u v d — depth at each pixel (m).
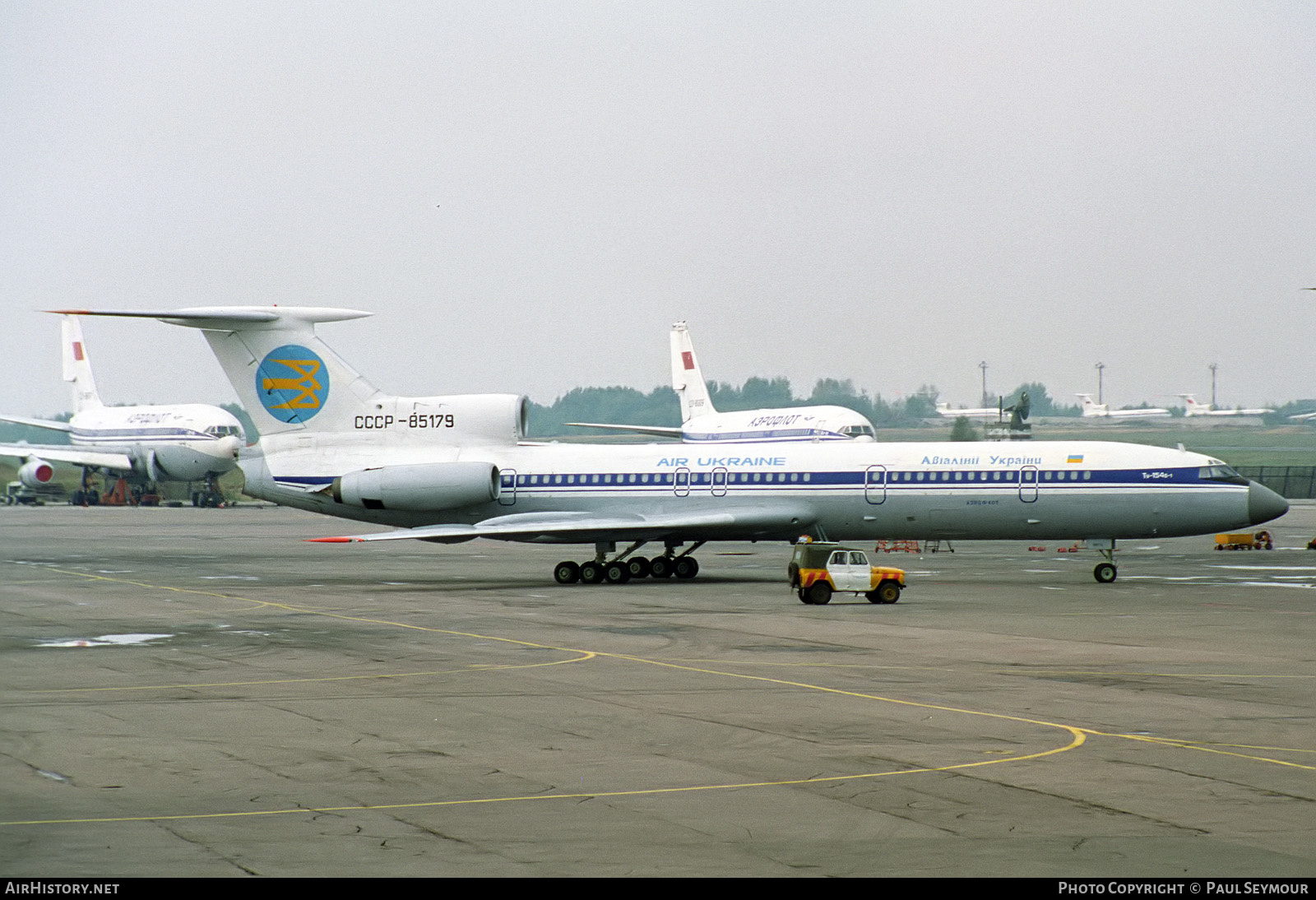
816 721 58.50
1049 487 139.88
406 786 46.25
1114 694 65.94
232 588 134.62
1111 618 103.56
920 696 65.44
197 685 69.25
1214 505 138.25
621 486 146.12
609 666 76.56
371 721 58.88
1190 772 48.31
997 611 108.88
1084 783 46.59
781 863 37.25
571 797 44.69
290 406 149.00
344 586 138.00
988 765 49.53
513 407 149.38
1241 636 91.31
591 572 141.50
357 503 146.12
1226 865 36.88
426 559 186.75
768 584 139.00
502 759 50.72
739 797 44.66
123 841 39.25
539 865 37.00
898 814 42.41
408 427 148.38
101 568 164.88
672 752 52.06
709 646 85.81
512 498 147.50
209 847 38.69
